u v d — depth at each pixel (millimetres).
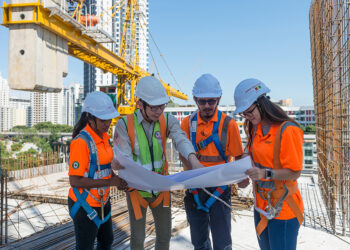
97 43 20516
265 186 1933
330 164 6246
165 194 2350
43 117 173375
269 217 1876
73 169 2062
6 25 11781
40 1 11633
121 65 27234
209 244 2830
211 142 2514
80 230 2199
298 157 1743
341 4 4918
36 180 16609
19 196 12359
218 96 2369
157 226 2432
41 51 12117
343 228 5094
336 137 6035
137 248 2383
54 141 90625
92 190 2193
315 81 8734
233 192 7941
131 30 34281
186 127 2682
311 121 80125
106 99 2176
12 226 8422
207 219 2707
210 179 1867
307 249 4102
